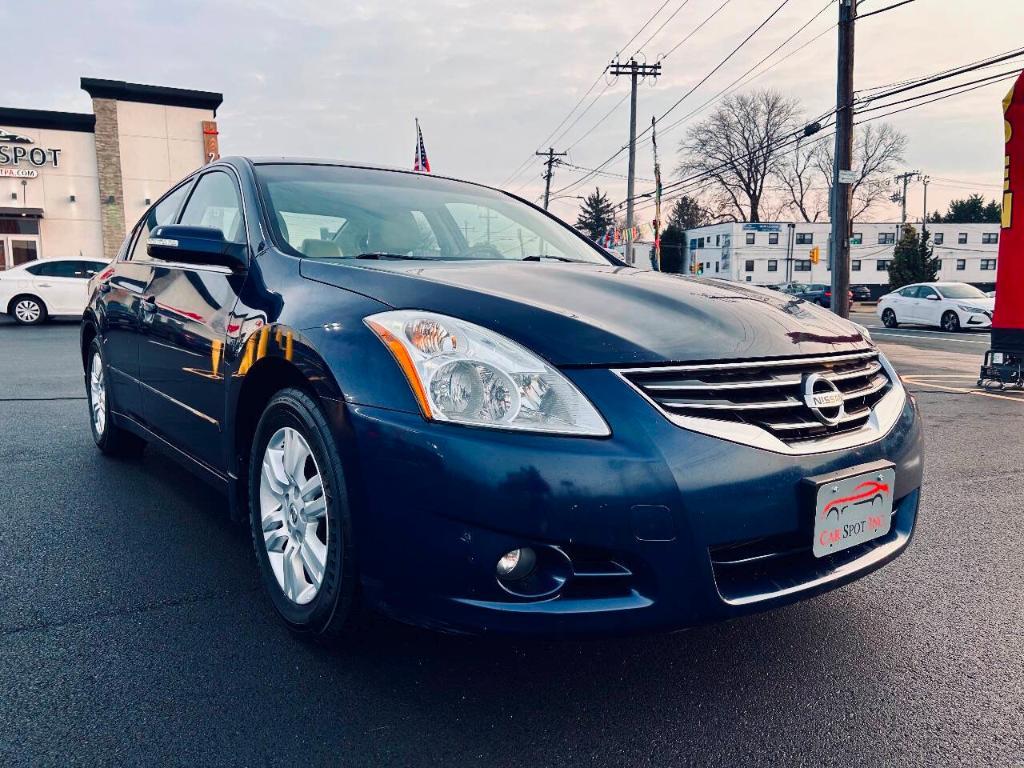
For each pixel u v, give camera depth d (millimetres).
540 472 1625
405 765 1621
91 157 21391
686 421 1734
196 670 1979
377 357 1820
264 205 2676
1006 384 7914
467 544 1652
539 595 1676
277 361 2141
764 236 62156
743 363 1860
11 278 14445
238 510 2457
